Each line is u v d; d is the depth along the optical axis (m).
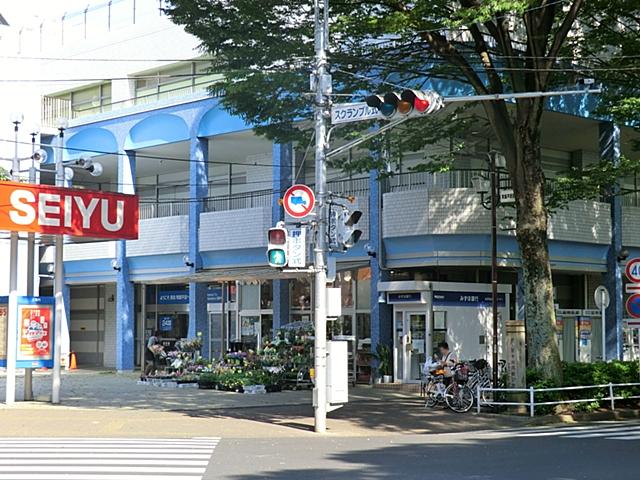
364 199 28.77
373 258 28.14
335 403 17.78
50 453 13.58
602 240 30.61
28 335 21.77
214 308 34.09
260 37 20.88
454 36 24.42
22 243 37.81
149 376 28.69
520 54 21.64
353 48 21.12
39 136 37.25
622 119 22.81
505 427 18.28
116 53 38.25
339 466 12.34
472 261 27.03
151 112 35.16
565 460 12.79
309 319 30.84
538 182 20.56
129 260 36.19
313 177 32.62
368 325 29.31
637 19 21.52
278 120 22.50
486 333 27.91
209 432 17.00
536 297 20.47
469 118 24.92
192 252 33.59
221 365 27.84
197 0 20.62
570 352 29.95
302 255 17.23
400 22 18.09
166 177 40.66
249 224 31.78
